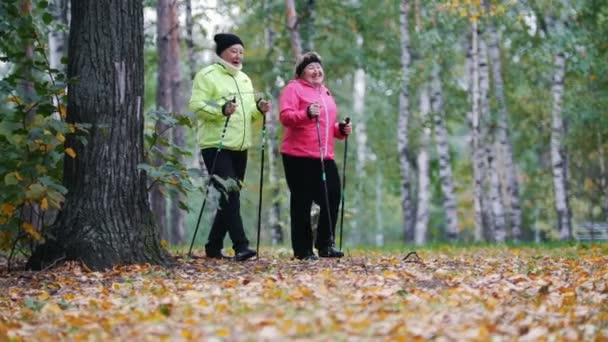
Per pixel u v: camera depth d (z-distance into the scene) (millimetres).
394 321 7797
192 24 25531
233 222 13188
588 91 31422
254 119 13719
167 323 7918
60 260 12258
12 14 12891
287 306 8531
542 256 15156
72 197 12484
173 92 24250
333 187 13367
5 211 12023
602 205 42000
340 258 13344
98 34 12594
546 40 28844
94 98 12539
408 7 30859
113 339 7457
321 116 13273
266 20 30125
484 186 37500
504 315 8484
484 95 30812
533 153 46188
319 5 30234
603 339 7695
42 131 11961
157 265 12453
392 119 38156
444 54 30859
